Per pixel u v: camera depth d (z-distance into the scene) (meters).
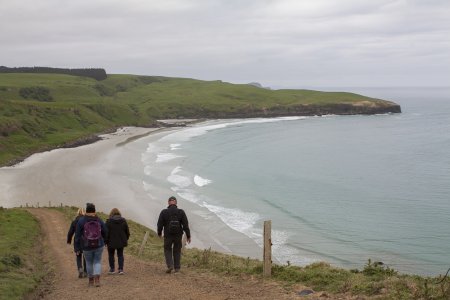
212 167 77.06
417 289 9.30
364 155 93.38
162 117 192.62
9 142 95.62
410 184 63.41
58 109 139.88
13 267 15.46
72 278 14.72
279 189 59.97
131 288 12.15
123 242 14.48
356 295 9.80
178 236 14.02
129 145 106.25
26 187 60.34
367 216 45.94
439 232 40.00
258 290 11.01
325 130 144.88
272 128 152.12
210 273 13.77
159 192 56.59
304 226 42.03
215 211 47.41
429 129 144.38
